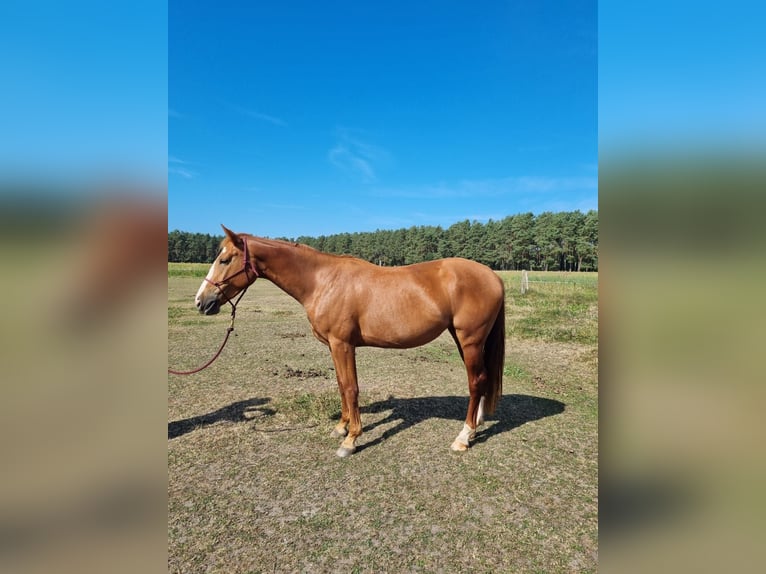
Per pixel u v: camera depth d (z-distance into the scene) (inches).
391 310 114.6
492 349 124.7
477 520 85.7
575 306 411.5
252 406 152.8
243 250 119.0
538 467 107.7
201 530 82.4
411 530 82.5
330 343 121.2
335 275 118.3
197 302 119.6
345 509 89.6
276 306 490.9
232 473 105.0
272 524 84.4
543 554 75.5
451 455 114.5
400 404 156.5
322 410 148.6
